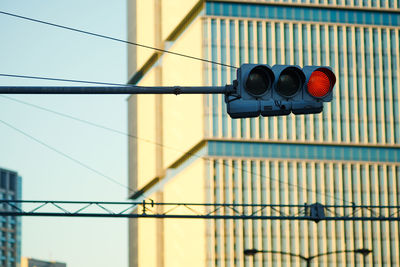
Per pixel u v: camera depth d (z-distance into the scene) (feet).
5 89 72.90
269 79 69.82
